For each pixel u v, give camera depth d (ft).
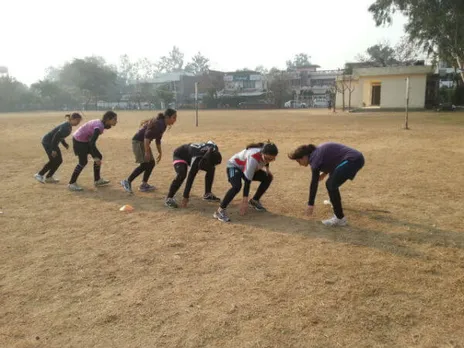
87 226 18.29
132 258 14.64
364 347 9.45
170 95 242.78
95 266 13.99
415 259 14.34
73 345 9.64
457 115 104.73
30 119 117.91
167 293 12.02
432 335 9.91
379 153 39.55
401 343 9.61
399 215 19.51
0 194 24.48
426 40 123.13
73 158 38.96
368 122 84.53
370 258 14.44
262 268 13.69
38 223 18.80
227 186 25.88
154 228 17.90
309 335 9.90
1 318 10.82
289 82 256.93
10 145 51.42
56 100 271.90
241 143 50.26
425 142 47.93
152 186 25.11
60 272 13.56
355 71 144.56
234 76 256.32
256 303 11.39
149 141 22.97
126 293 12.07
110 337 9.92
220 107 236.84
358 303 11.37
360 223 18.38
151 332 10.10
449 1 108.37
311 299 11.58
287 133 62.59
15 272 13.60
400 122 82.33
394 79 134.51
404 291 12.04
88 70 255.70
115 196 23.71
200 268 13.74
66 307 11.34
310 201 17.49
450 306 11.19
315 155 17.13
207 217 19.44
